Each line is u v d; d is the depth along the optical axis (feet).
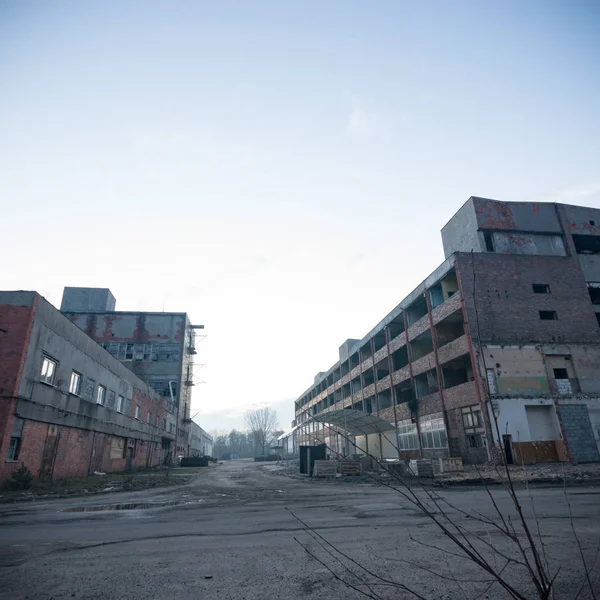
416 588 11.78
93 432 81.05
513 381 77.05
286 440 212.23
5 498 41.96
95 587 12.50
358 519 24.16
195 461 151.94
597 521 21.36
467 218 95.96
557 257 90.84
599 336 84.53
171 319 176.96
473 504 29.66
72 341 70.85
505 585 6.26
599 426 75.82
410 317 111.96
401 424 111.04
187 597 11.59
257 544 18.10
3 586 12.69
